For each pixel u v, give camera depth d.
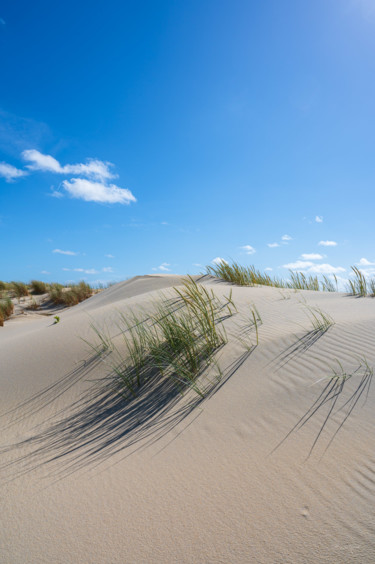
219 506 1.56
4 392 3.48
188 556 1.32
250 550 1.32
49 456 2.30
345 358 2.88
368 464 1.69
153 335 4.16
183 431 2.31
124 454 2.17
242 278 8.19
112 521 1.56
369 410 2.13
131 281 10.51
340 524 1.38
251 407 2.42
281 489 1.61
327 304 4.91
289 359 3.03
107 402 3.06
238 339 3.66
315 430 2.03
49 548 1.45
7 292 15.05
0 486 1.98
